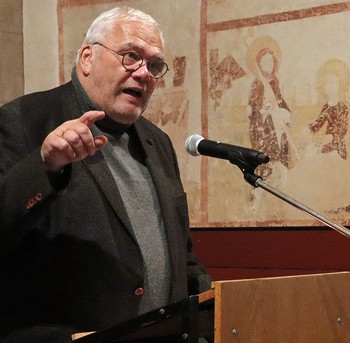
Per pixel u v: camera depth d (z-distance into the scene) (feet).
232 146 17.06
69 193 17.70
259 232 30.81
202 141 17.57
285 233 30.27
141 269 18.08
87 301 17.26
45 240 17.43
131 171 19.20
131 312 17.71
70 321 17.16
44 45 36.35
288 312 14.24
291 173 30.07
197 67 32.53
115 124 19.06
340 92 29.12
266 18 30.83
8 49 36.24
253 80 31.09
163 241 18.85
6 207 16.11
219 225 31.83
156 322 13.32
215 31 32.12
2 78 36.01
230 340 13.14
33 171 15.94
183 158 32.81
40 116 18.72
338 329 15.35
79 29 35.55
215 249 31.91
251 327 13.51
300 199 29.86
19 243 17.15
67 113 18.94
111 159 18.99
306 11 29.89
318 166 29.50
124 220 17.95
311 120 29.73
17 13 36.63
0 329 17.49
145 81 18.53
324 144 29.40
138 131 20.07
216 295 13.12
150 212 18.99
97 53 18.71
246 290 13.48
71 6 35.70
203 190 32.22
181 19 32.99
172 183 20.24
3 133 18.25
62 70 35.96
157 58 18.78
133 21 18.83
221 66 31.91
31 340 17.03
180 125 32.94
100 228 17.65
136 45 18.47
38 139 18.30
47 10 36.29
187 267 20.11
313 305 14.84
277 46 30.53
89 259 17.38
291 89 30.19
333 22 29.30
